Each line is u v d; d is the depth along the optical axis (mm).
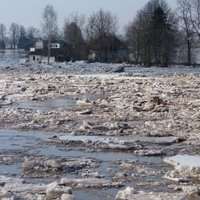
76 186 12383
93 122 23406
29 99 35094
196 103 31047
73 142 18375
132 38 122188
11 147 17531
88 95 38656
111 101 32844
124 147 17328
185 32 115812
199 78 56656
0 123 23109
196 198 11586
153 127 22016
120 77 60875
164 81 51531
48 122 23359
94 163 15031
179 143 18609
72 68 85562
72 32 133250
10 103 32281
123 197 11492
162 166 14812
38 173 13727
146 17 119875
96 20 129875
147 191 12133
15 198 11078
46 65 95375
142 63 112500
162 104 30172
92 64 102062
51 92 40094
